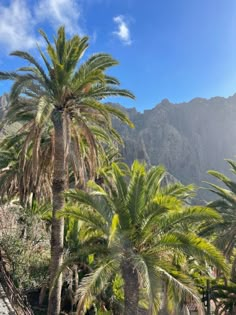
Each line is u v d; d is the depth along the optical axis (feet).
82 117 51.31
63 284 57.11
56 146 49.11
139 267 34.73
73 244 53.47
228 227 66.28
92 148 49.32
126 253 38.09
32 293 56.39
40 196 65.05
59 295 46.47
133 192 39.29
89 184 42.24
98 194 41.42
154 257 37.24
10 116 48.70
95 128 58.49
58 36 50.47
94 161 50.42
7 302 39.50
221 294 86.69
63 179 48.88
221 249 64.18
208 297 85.40
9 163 73.36
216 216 36.73
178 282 34.91
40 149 55.01
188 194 47.09
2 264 48.14
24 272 51.98
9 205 73.87
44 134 56.44
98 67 50.34
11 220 59.11
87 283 33.65
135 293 37.22
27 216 62.64
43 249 62.13
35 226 62.03
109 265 36.63
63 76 48.14
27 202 65.31
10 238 53.36
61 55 50.52
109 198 40.63
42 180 60.03
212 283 85.25
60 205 48.49
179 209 36.11
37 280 53.47
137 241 39.11
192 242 36.47
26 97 50.26
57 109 50.08
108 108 51.80
